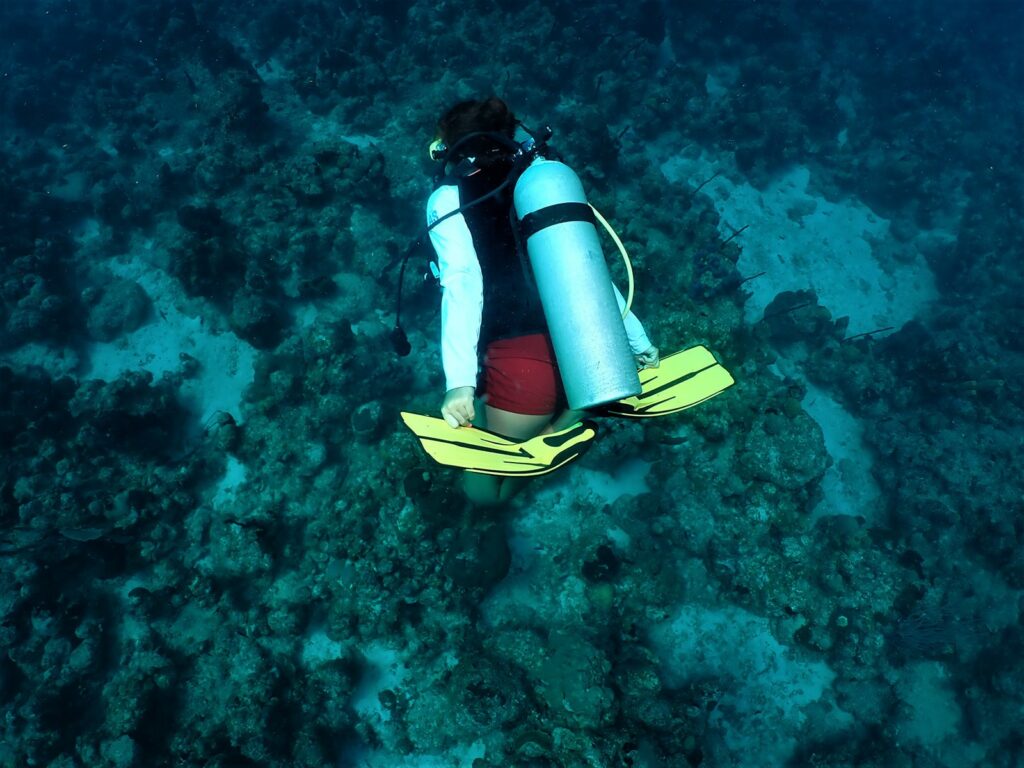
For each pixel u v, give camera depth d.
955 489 15.64
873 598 13.41
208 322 16.22
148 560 13.13
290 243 16.09
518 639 11.69
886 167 23.00
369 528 12.27
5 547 12.68
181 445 15.00
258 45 23.84
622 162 20.08
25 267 16.67
